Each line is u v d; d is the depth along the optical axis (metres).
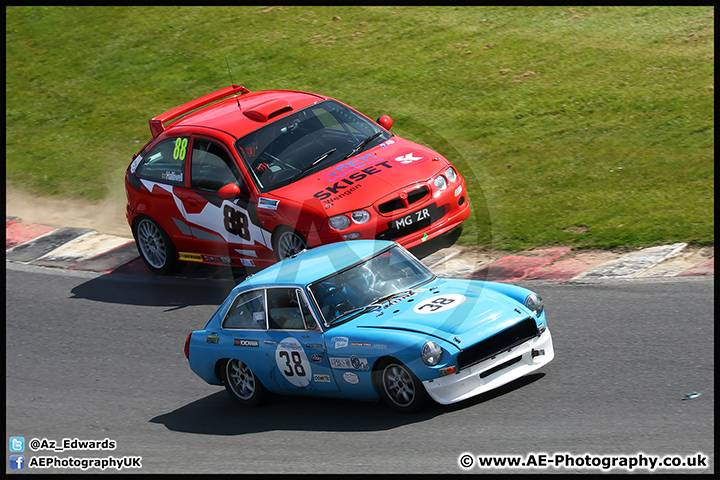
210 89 66.38
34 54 78.19
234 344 28.11
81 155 61.16
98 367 33.78
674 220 39.09
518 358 25.12
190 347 29.56
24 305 40.59
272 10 79.00
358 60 66.94
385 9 75.69
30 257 46.72
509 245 39.28
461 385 23.75
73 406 30.81
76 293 41.38
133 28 79.88
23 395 32.12
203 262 39.72
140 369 33.19
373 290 26.94
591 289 33.53
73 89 71.25
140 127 63.28
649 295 32.12
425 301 26.02
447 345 23.64
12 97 71.62
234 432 26.81
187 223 39.34
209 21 78.94
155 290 40.53
